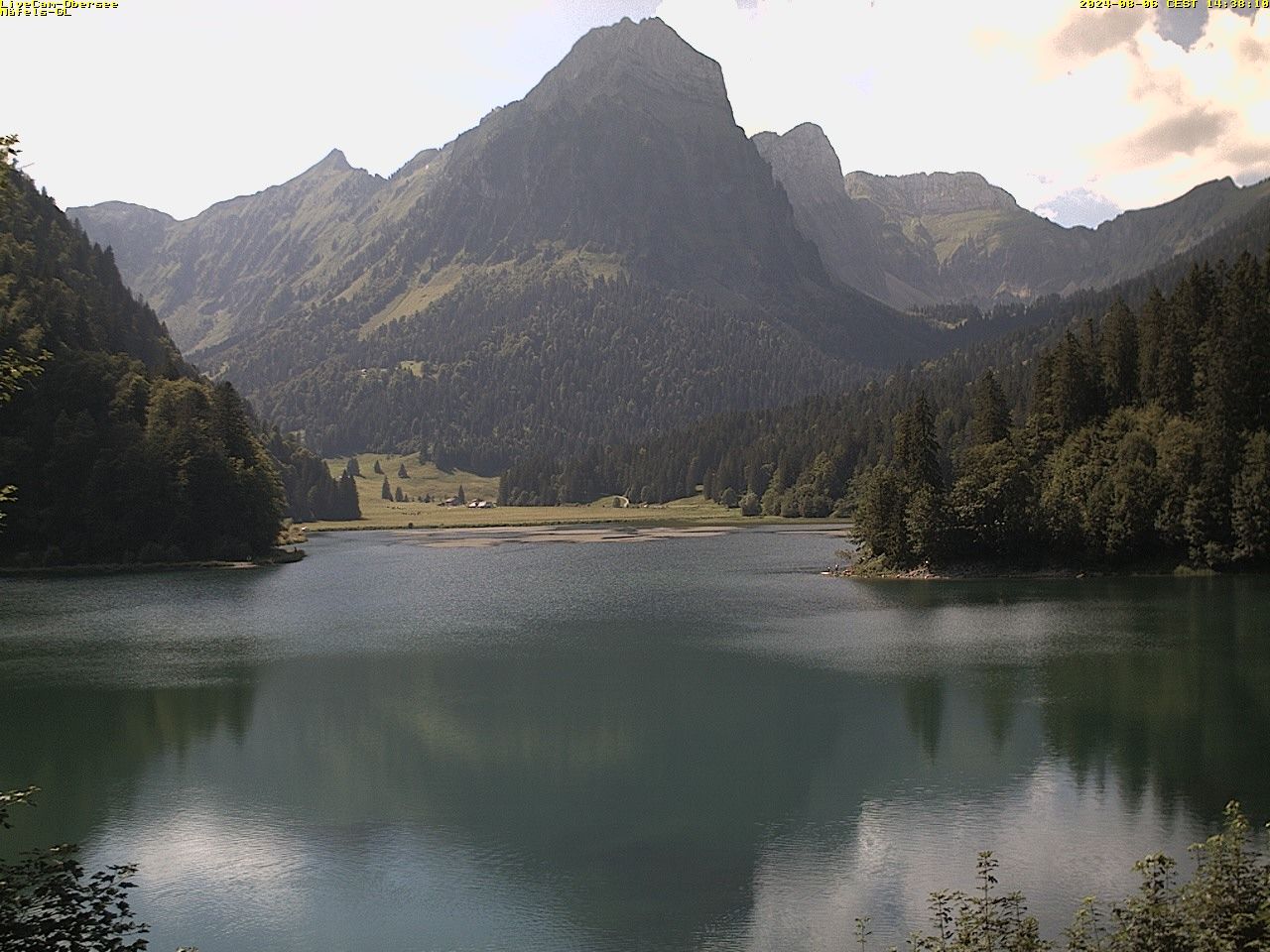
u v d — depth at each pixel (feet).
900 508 464.65
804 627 329.11
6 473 501.56
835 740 199.93
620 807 166.30
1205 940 78.23
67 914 71.67
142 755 197.26
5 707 233.55
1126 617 326.03
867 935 123.13
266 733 211.20
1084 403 493.36
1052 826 153.69
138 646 307.78
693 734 206.18
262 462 600.80
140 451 524.52
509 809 166.40
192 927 128.36
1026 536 437.17
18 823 162.20
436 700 236.63
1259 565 405.59
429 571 515.09
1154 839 147.74
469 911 131.85
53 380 530.27
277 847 152.56
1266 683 234.38
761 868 142.61
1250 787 167.12
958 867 140.87
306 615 367.86
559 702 233.14
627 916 129.39
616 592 424.87
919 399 471.21
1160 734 197.26
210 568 522.88
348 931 127.13
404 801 170.40
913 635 309.63
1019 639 296.71
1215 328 449.89
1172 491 414.41
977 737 199.41
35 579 475.31
